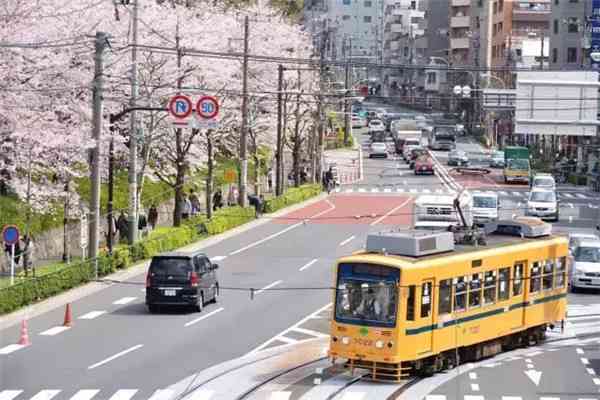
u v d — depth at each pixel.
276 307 55.66
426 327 40.59
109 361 42.09
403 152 166.38
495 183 132.12
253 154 118.44
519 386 39.56
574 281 63.34
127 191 81.31
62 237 70.50
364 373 41.53
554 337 50.91
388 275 39.88
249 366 42.06
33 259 63.38
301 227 90.19
